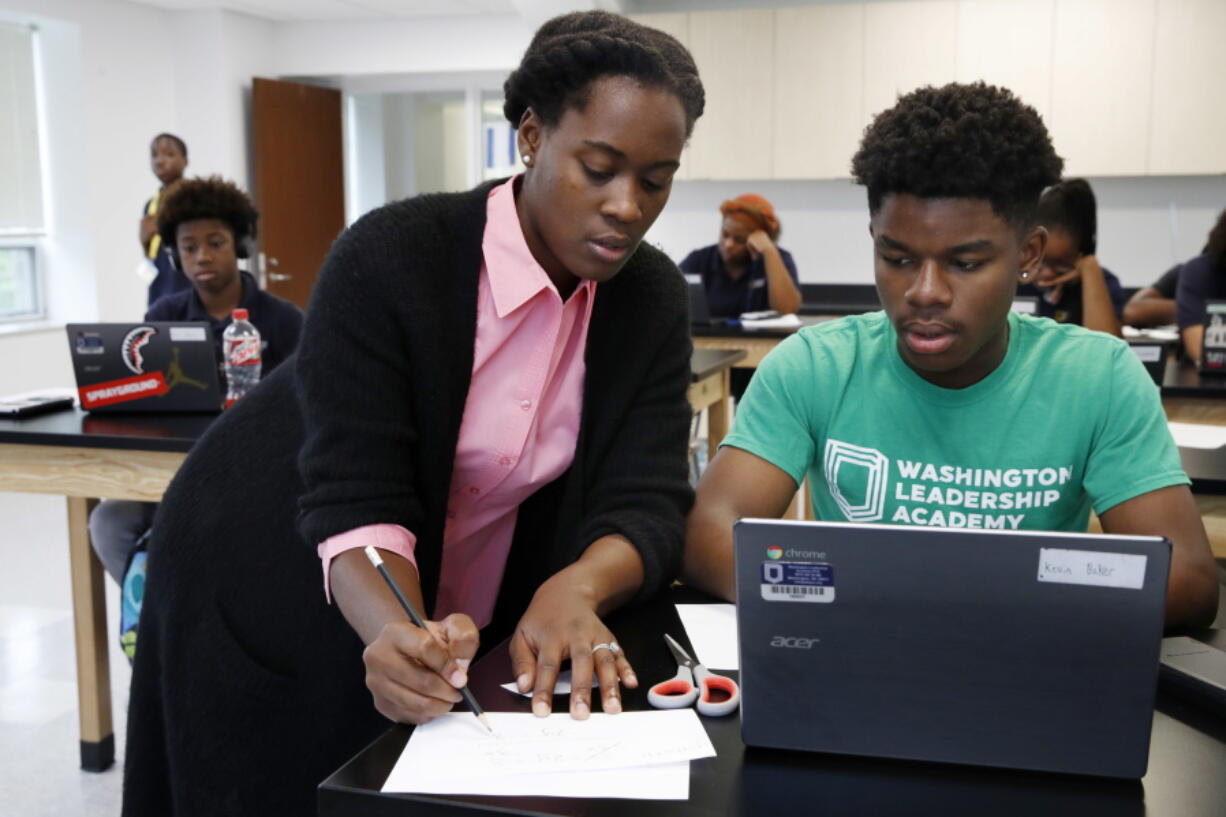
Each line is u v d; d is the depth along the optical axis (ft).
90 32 19.66
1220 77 16.49
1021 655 2.40
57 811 6.73
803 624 2.49
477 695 2.94
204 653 3.85
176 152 18.17
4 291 19.39
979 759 2.48
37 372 18.88
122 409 7.46
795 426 4.03
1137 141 16.97
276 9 21.39
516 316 3.42
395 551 3.23
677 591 3.80
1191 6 16.46
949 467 3.84
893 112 3.32
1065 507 3.84
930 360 3.35
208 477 3.93
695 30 18.56
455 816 2.35
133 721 4.14
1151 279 18.33
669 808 2.33
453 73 22.61
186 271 8.71
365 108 24.61
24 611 10.43
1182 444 6.51
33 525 13.52
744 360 13.15
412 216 3.37
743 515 3.88
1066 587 2.35
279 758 3.84
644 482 3.68
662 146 2.94
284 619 3.79
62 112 19.72
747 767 2.52
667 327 3.74
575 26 3.08
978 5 17.30
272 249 21.74
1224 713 2.73
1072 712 2.41
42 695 8.45
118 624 9.75
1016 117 3.17
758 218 14.56
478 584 4.17
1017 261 3.30
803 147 18.43
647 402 3.77
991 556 2.37
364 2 20.68
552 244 3.14
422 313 3.28
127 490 6.86
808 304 19.69
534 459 3.69
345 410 3.25
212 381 7.48
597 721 2.75
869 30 17.83
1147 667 2.35
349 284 3.26
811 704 2.53
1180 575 3.34
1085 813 2.30
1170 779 2.45
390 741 2.68
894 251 3.28
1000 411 3.79
